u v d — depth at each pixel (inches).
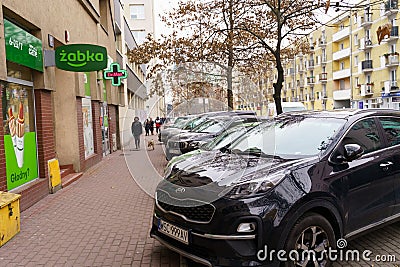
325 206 143.2
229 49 562.6
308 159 151.5
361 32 1784.0
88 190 342.0
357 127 173.3
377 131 180.4
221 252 132.2
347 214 152.2
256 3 546.0
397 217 176.6
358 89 1857.8
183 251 145.9
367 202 160.9
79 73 441.4
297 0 529.0
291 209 133.2
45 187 317.4
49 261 173.9
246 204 131.3
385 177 169.2
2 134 241.0
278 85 490.0
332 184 147.5
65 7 404.8
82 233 213.5
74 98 430.3
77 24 460.1
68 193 329.4
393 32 1540.4
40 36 320.8
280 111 489.1
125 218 242.8
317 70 2326.5
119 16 896.9
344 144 162.4
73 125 430.6
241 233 130.4
